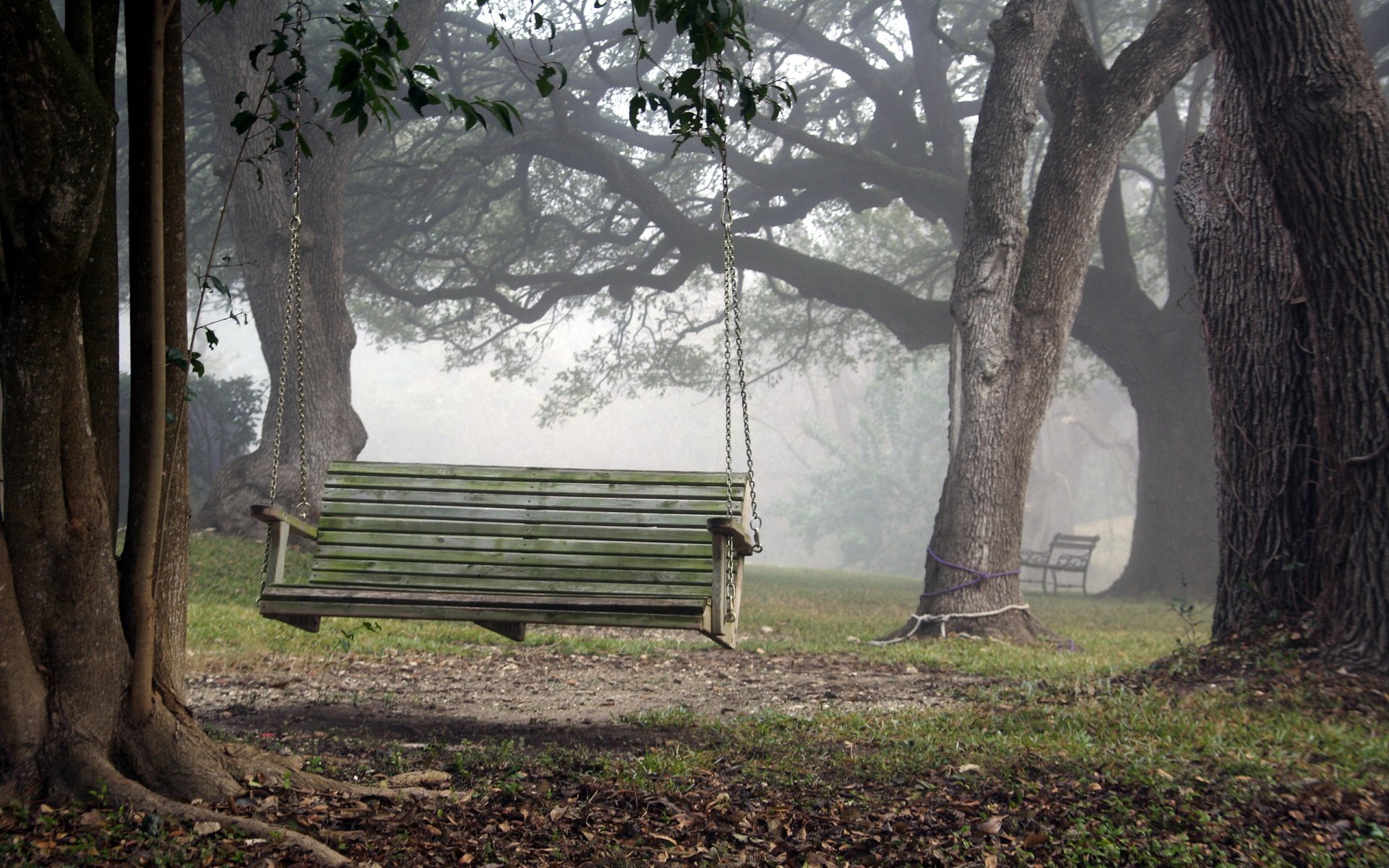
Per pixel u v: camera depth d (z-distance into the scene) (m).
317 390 17.27
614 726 6.09
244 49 16.94
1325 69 6.77
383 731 5.68
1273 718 6.31
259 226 17.03
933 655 9.92
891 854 3.73
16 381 3.68
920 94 25.48
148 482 3.89
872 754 5.28
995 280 12.50
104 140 3.57
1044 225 12.84
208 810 3.62
